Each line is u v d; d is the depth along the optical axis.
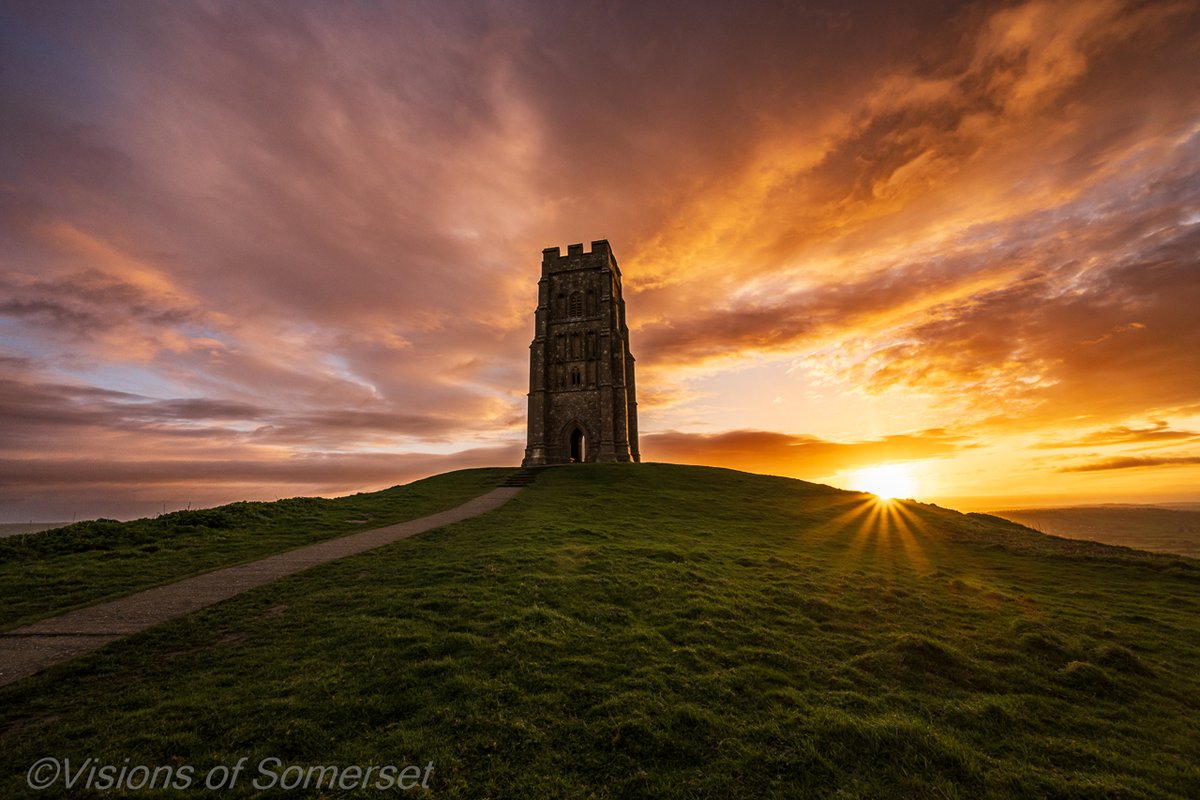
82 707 8.26
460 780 6.75
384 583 15.04
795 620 13.52
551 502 33.53
